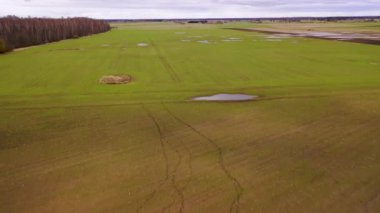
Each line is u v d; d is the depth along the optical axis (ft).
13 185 37.73
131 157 44.50
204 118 59.88
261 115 61.21
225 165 41.96
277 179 38.45
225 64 123.65
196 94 77.05
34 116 61.72
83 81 93.56
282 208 33.04
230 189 36.40
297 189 36.35
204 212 32.53
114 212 32.76
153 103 69.77
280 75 99.25
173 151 46.29
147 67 118.73
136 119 59.62
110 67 119.24
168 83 89.97
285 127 55.06
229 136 51.49
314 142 48.93
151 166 41.86
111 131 53.93
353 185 36.99
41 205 33.99
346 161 42.75
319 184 37.29
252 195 35.27
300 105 66.90
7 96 76.18
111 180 38.58
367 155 44.37
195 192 35.88
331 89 78.95
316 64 119.96
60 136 52.06
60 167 41.86
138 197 35.12
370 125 55.31
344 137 50.57
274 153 45.34
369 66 113.50
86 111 64.59
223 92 78.48
